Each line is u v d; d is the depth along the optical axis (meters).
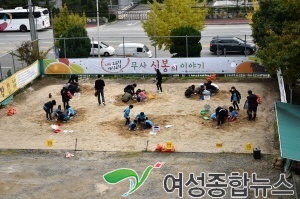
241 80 31.77
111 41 46.72
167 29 36.22
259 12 29.44
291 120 19.44
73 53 35.78
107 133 23.62
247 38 44.81
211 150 21.09
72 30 36.19
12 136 23.69
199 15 38.19
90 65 33.78
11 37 52.50
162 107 27.09
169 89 30.44
